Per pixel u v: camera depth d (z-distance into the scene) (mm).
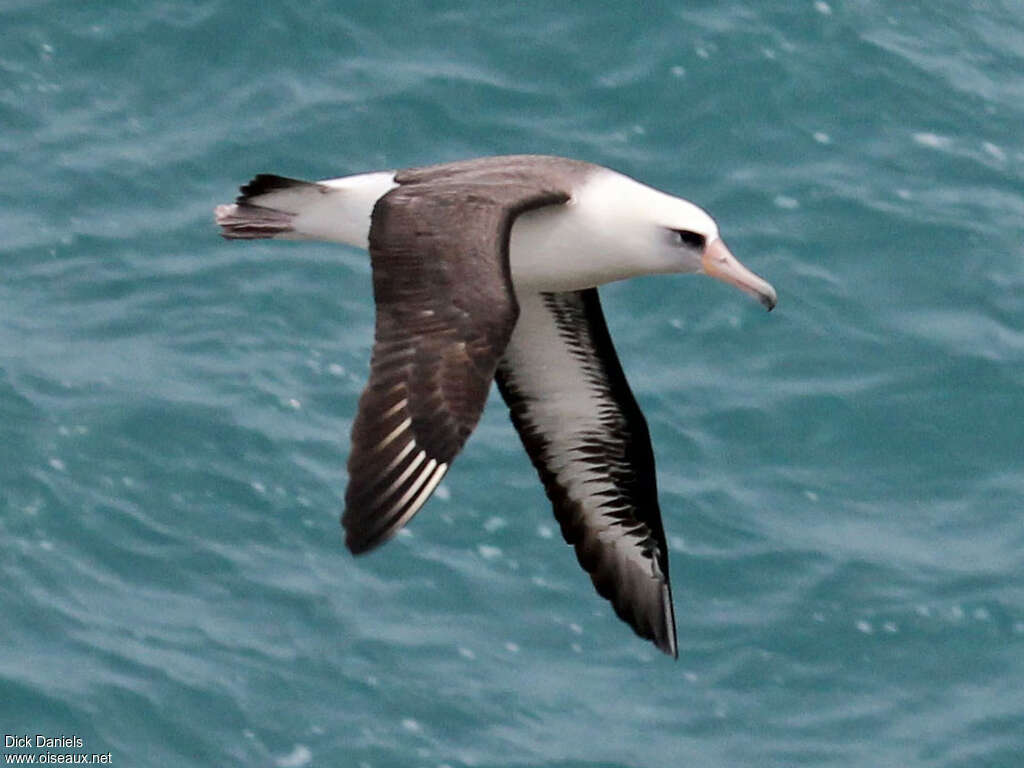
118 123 23359
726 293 21766
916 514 19812
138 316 21000
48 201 22312
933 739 17672
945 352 21375
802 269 22188
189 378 20234
